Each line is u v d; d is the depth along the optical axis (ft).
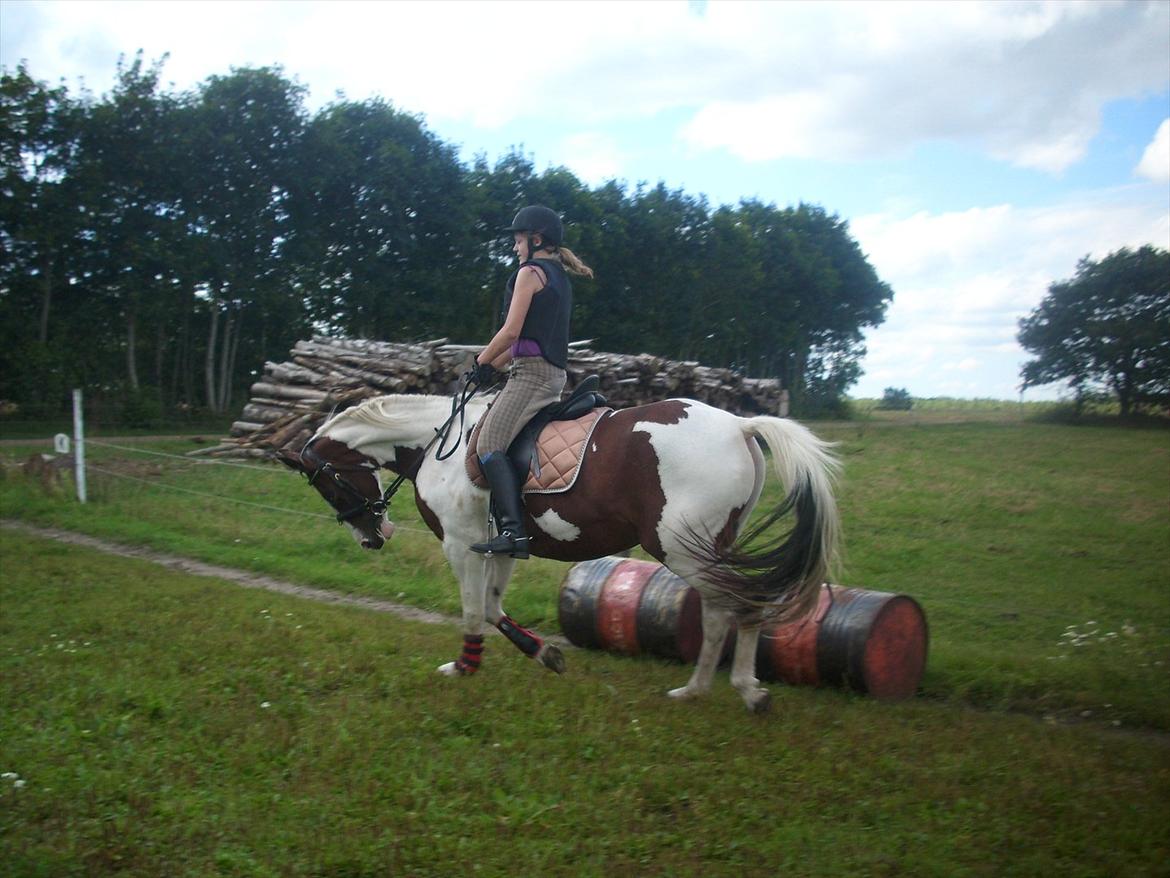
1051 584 32.68
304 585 31.48
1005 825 12.66
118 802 12.55
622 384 62.39
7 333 93.50
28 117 92.99
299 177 110.11
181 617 23.52
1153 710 18.89
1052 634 26.18
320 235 115.03
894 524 44.42
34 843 11.36
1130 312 143.74
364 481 21.07
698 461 16.53
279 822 12.13
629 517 17.16
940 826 12.65
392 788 13.20
